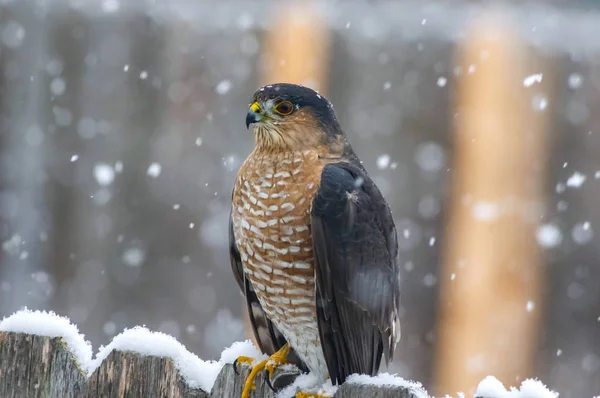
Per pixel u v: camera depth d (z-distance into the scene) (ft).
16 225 36.86
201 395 21.91
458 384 37.76
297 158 27.91
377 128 38.19
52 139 37.24
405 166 38.11
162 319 37.37
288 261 27.32
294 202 27.30
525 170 38.11
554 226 38.06
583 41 38.65
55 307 36.94
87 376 22.15
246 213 27.81
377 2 38.93
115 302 37.24
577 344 37.99
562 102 38.32
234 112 38.01
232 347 24.84
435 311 37.88
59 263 37.11
